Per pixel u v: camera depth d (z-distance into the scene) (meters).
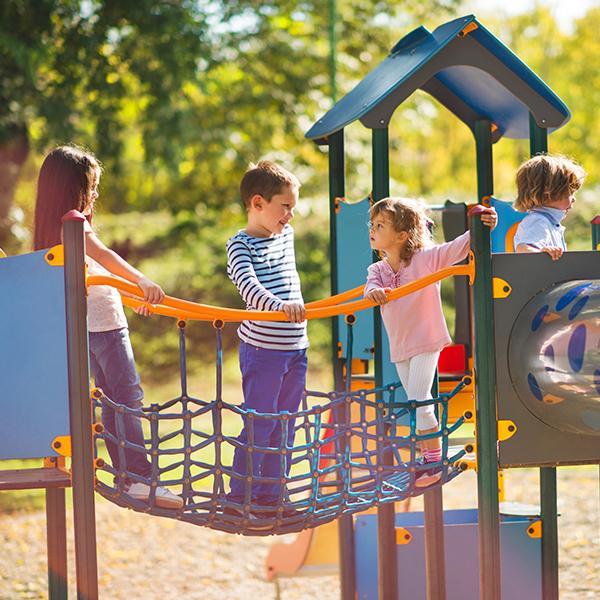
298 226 18.28
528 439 3.91
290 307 3.88
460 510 5.51
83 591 3.60
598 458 3.96
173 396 15.57
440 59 4.54
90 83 13.77
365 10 16.59
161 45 13.80
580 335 3.69
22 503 9.37
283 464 3.84
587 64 22.77
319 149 16.83
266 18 15.98
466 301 5.44
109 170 14.74
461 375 5.11
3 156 12.65
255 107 16.34
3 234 12.64
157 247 20.05
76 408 3.61
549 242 4.36
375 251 4.85
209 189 20.77
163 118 14.48
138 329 17.67
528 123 5.19
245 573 7.23
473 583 5.13
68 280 3.62
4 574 7.04
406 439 3.98
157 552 7.75
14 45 12.01
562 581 6.58
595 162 22.53
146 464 4.14
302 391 4.30
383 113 4.58
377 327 4.76
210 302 18.25
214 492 3.75
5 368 3.63
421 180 22.30
